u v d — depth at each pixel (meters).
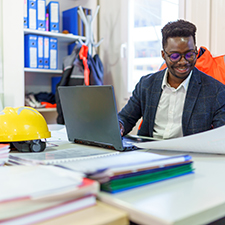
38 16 2.86
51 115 3.30
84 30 3.18
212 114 1.34
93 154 0.95
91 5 3.40
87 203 0.54
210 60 1.72
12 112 1.04
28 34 2.85
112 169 0.58
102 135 1.11
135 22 3.00
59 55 3.38
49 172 0.64
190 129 1.36
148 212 0.49
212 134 0.91
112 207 0.55
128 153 0.83
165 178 0.69
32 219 0.47
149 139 1.30
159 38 2.76
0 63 2.56
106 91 1.01
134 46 3.03
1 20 2.56
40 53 2.88
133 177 0.62
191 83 1.38
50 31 2.96
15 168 0.69
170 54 1.27
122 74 3.16
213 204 0.54
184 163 0.73
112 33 3.24
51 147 1.17
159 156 0.77
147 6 2.85
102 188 0.60
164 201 0.55
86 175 0.61
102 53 3.39
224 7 2.20
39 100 3.01
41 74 3.25
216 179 0.70
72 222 0.48
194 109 1.37
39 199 0.48
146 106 1.53
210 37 2.30
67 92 1.19
